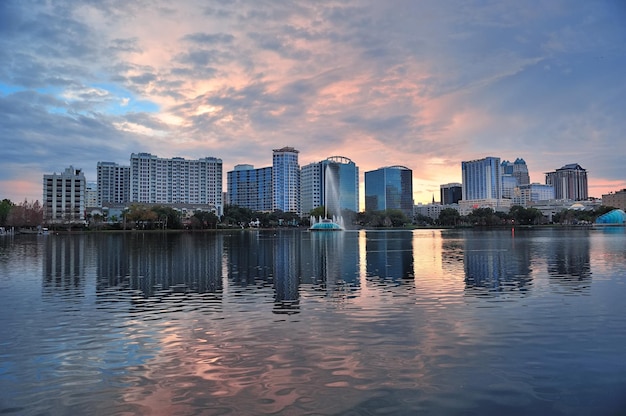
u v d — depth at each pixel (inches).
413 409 416.5
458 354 567.5
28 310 860.6
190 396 448.1
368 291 1038.4
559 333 661.3
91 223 7844.5
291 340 634.8
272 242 3417.8
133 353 586.6
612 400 433.4
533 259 1755.7
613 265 1520.7
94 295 1023.6
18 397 452.4
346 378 490.3
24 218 7047.2
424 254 2064.5
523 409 416.5
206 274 1389.0
